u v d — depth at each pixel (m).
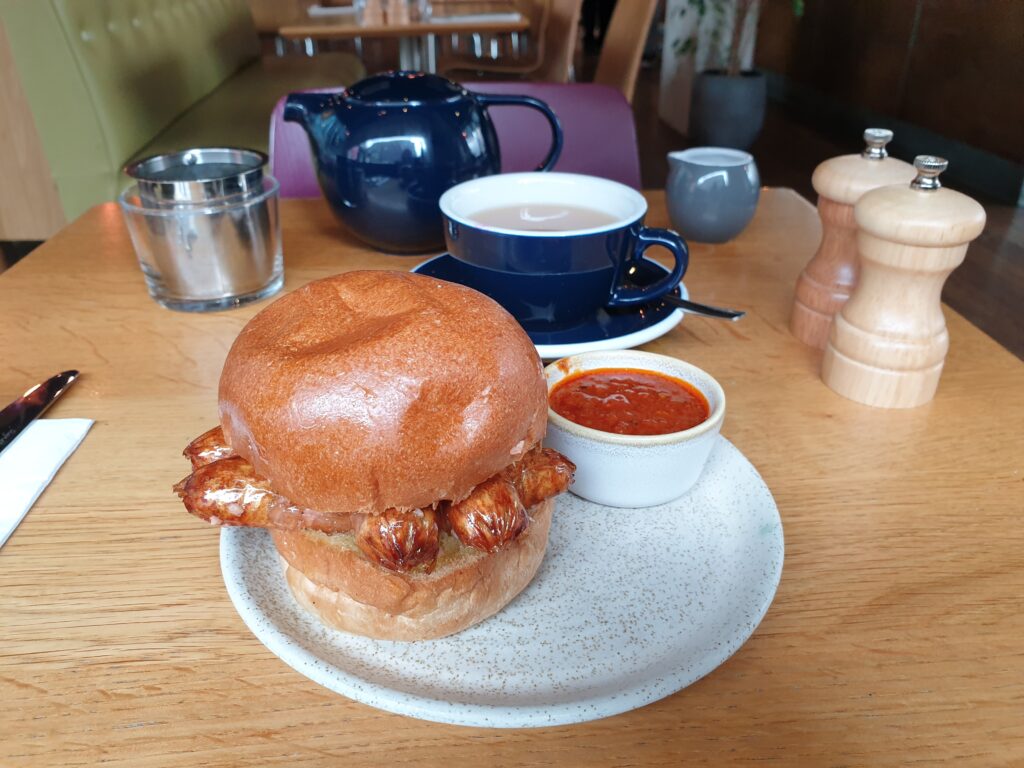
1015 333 0.99
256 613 0.22
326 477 0.19
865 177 0.35
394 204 0.46
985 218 0.30
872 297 0.33
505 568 0.22
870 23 1.78
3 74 1.13
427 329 0.20
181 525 0.27
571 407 0.29
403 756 0.19
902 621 0.23
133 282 0.47
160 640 0.22
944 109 1.55
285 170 0.68
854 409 0.34
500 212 0.40
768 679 0.21
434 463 0.19
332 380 0.19
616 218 0.39
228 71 1.49
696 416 0.29
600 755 0.19
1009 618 0.23
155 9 1.19
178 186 0.40
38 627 0.23
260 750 0.19
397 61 2.35
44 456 0.30
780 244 0.52
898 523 0.27
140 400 0.34
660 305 0.39
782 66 2.26
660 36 2.70
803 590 0.24
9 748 0.19
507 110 0.73
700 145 1.86
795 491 0.29
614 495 0.28
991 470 0.30
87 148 0.96
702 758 0.19
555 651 0.22
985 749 0.19
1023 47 1.31
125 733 0.19
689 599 0.24
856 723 0.20
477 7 1.76
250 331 0.22
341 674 0.20
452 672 0.21
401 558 0.19
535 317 0.37
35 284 0.46
